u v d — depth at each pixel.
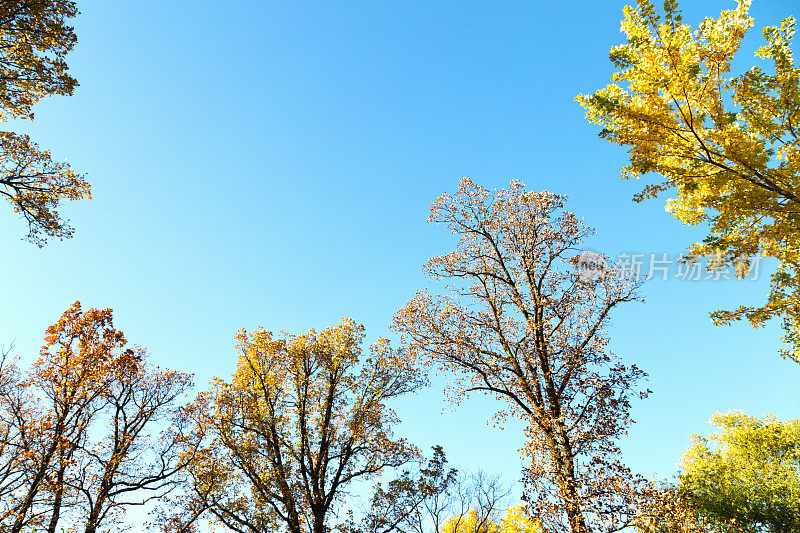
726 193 8.02
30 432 11.25
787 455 23.03
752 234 8.12
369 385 15.75
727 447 24.88
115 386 14.20
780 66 7.18
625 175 8.45
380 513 13.62
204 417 14.09
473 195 14.88
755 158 7.25
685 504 9.84
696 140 7.62
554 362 12.09
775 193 7.41
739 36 7.14
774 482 21.72
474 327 13.39
